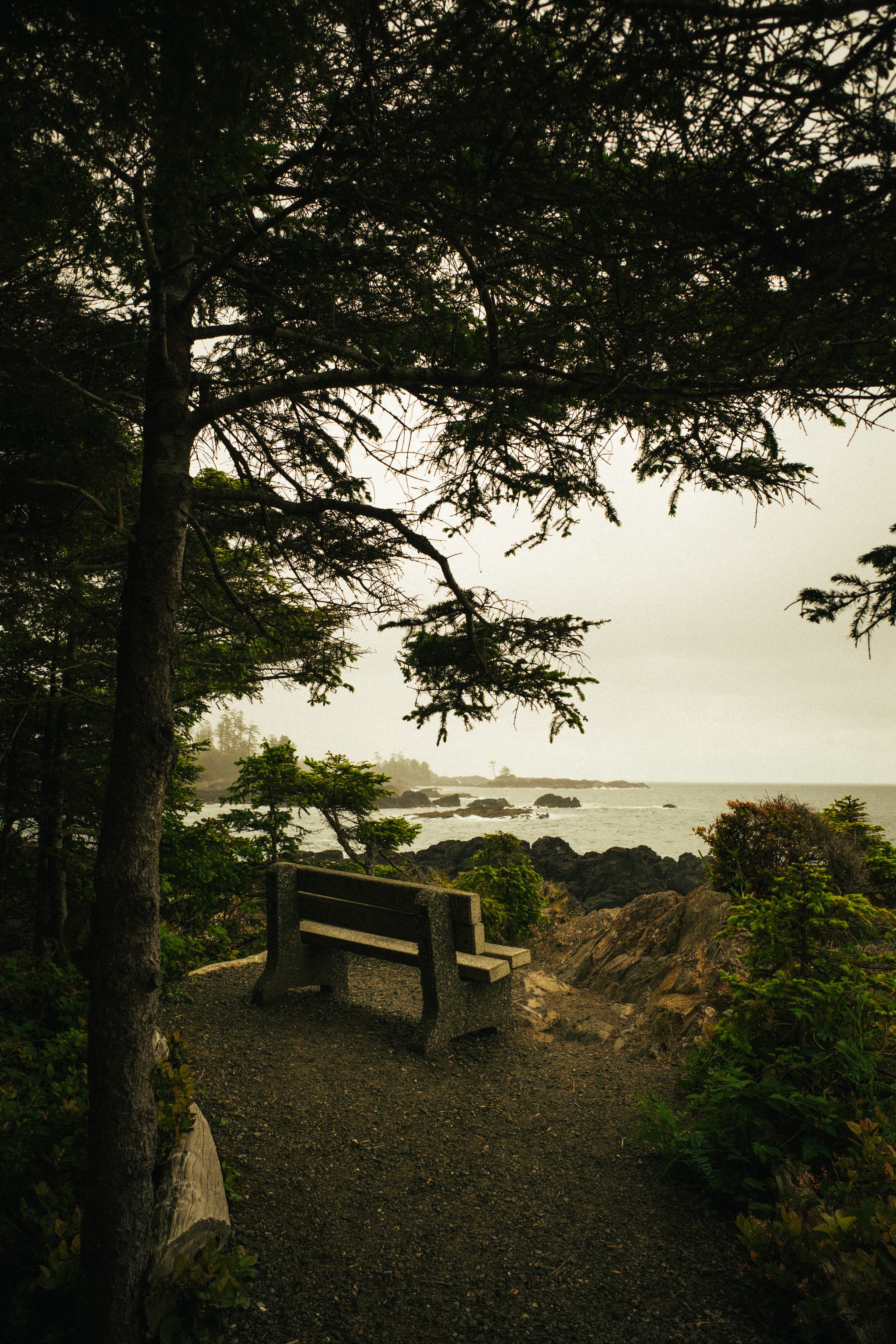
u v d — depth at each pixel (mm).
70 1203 2682
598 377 2512
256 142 1989
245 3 1569
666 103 1585
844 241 1608
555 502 3170
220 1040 4559
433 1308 2459
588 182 1904
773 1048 3615
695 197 1704
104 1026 2283
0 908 6883
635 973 6113
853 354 2018
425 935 4621
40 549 3217
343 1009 5199
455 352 2693
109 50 1610
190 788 7738
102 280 2811
